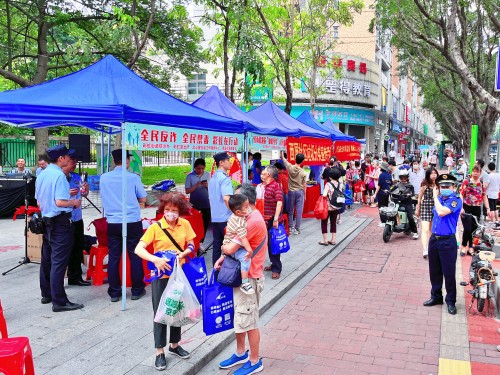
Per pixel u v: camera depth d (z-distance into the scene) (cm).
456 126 4503
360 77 3594
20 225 1184
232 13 1140
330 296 662
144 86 653
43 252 571
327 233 1080
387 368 437
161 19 1677
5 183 1300
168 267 398
